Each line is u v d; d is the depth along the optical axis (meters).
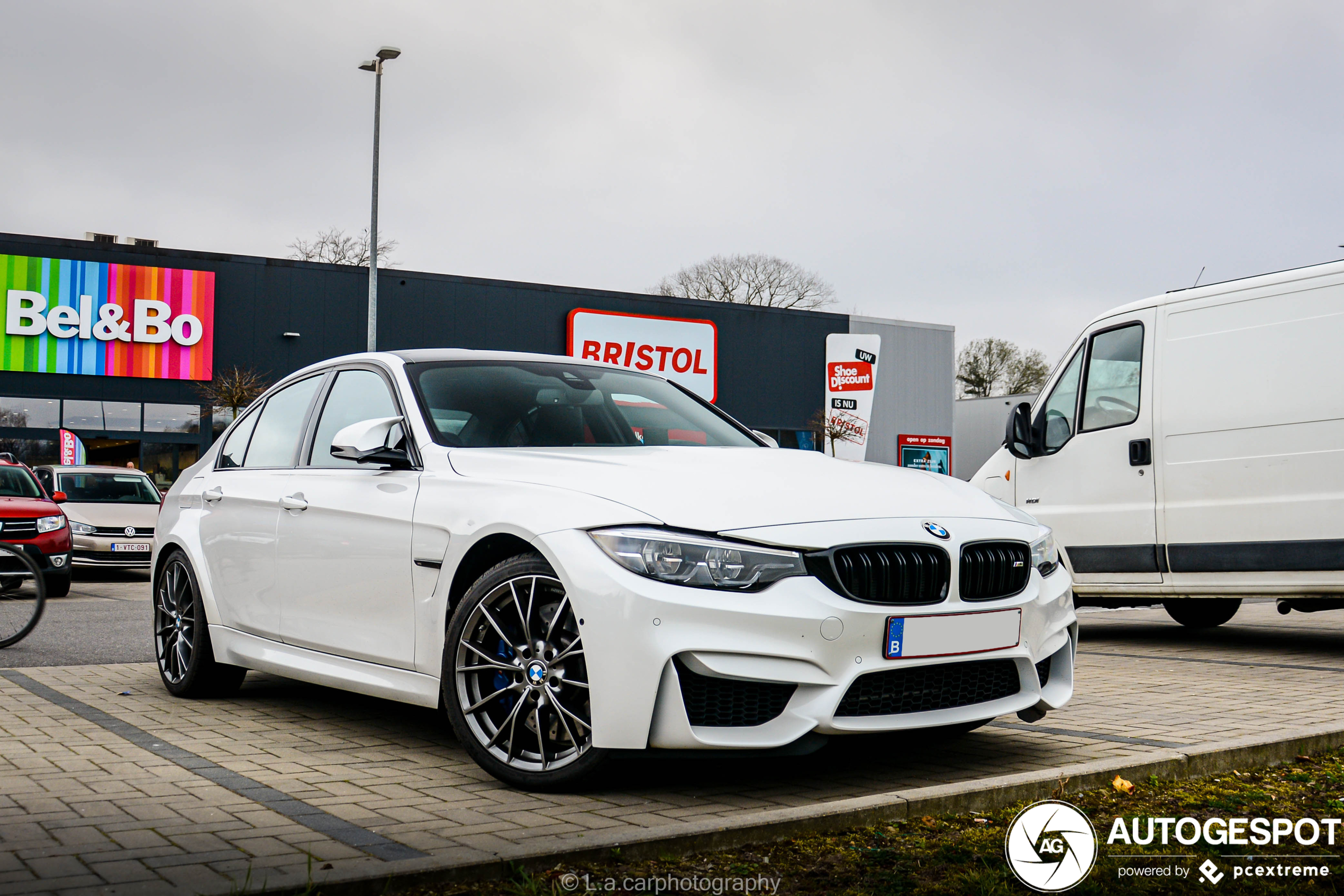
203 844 2.92
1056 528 8.37
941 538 3.73
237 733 4.59
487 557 3.92
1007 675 3.90
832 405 35.94
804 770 3.99
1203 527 7.50
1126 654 7.68
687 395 5.46
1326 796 3.76
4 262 24.38
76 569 16.72
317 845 2.92
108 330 25.31
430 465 4.25
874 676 3.54
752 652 3.38
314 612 4.57
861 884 2.79
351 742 4.42
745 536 3.47
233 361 26.72
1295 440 7.08
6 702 5.24
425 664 4.00
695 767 4.00
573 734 3.55
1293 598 7.21
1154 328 7.88
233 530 5.13
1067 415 8.39
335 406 5.02
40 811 3.26
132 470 16.34
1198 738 4.54
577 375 5.14
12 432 24.41
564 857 2.84
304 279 27.58
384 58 25.36
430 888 2.65
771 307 35.25
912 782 3.82
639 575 3.43
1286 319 7.18
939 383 38.97
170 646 5.59
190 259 26.17
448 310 29.61
